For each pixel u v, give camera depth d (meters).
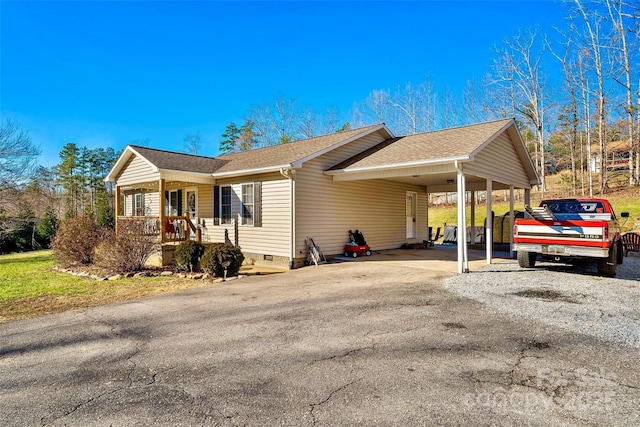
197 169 12.69
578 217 9.73
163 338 4.62
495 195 31.47
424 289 7.21
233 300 6.62
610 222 8.08
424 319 5.22
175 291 7.51
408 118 36.56
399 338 4.45
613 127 27.98
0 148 17.81
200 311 5.89
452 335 4.53
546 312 5.49
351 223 12.64
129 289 7.73
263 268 10.59
